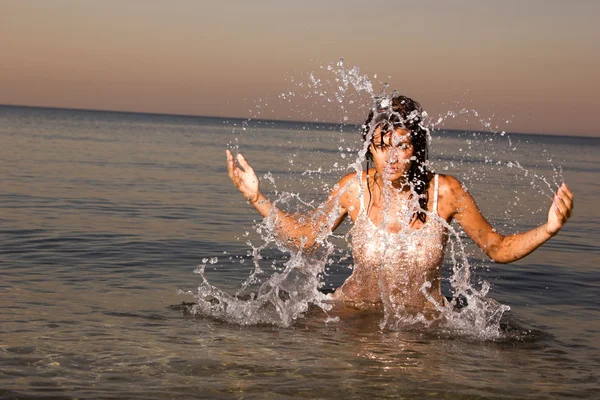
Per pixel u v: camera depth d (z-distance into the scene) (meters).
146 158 24.95
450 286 5.19
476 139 88.62
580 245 8.45
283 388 2.72
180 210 10.31
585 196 17.58
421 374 2.97
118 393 2.61
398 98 3.60
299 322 3.76
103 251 6.12
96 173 16.73
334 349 3.29
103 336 3.35
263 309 4.00
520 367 3.18
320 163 26.08
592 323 4.24
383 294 3.97
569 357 3.41
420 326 3.77
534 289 5.34
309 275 5.11
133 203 10.91
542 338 3.76
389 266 3.90
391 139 3.55
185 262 5.72
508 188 18.55
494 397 2.74
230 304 4.10
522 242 3.42
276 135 81.75
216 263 5.74
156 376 2.81
